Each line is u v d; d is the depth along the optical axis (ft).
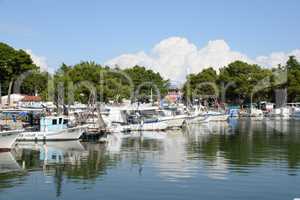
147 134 246.06
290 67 595.47
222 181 111.34
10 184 109.50
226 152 164.86
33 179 115.03
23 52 426.10
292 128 299.58
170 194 99.50
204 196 97.81
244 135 241.76
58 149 175.01
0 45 416.05
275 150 171.12
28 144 192.13
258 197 97.40
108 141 205.46
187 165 134.31
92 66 434.71
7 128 187.01
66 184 109.19
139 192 101.14
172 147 181.27
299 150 169.99
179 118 289.33
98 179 114.62
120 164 136.67
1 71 410.52
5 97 345.31
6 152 165.89
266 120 417.49
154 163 138.10
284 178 114.83
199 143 197.26
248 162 139.95
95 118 257.14
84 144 192.95
